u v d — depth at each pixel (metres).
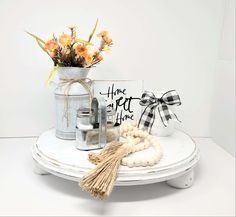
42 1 0.85
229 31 0.88
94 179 0.54
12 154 0.83
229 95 0.88
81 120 0.68
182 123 1.00
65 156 0.64
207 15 0.92
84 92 0.74
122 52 0.91
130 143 0.67
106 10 0.87
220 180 0.71
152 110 0.80
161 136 0.81
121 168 0.59
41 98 0.92
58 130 0.77
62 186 0.67
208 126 1.02
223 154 0.88
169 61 0.94
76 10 0.86
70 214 0.56
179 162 0.62
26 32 0.86
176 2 0.90
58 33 0.87
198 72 0.96
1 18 0.84
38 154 0.66
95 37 0.88
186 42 0.93
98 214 0.56
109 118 0.73
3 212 0.56
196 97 0.98
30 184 0.67
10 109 0.92
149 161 0.59
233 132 0.86
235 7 0.84
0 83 0.89
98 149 0.70
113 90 0.82
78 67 0.72
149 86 0.95
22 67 0.89
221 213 0.57
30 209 0.57
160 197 0.63
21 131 0.94
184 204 0.60
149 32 0.91
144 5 0.89
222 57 0.92
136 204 0.60
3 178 0.69
